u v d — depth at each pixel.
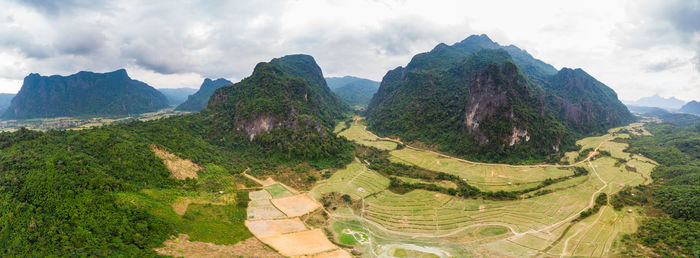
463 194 114.44
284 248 78.88
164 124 149.12
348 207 106.62
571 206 105.69
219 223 88.00
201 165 123.44
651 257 73.44
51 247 61.53
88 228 68.38
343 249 81.25
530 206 106.25
